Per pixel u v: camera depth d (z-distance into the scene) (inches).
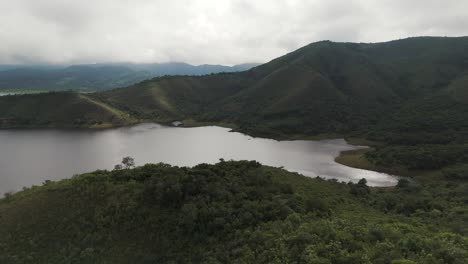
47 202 2440.9
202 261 1820.9
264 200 2327.8
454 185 4682.6
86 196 2450.8
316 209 2258.9
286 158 7096.5
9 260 1993.1
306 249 1501.0
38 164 6471.5
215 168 2829.7
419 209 3046.3
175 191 2316.7
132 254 1990.7
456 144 7091.5
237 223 2049.7
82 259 1971.0
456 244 1572.3
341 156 7268.7
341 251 1430.9
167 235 2079.2
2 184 5378.9
